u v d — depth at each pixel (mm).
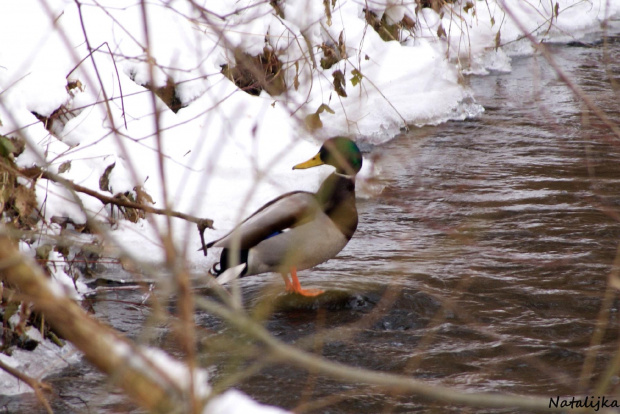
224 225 10758
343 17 16609
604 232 11438
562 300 9430
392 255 10781
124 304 9219
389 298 9453
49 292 3320
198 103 12984
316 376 7789
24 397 7375
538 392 7434
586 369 7871
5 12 12117
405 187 13195
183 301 3160
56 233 8984
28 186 8859
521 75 19906
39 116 11500
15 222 7879
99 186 10234
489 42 20250
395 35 18562
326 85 15234
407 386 3223
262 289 9805
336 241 9289
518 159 14594
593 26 24688
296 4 15742
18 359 7879
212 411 4090
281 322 8961
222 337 8570
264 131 13023
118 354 3283
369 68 16391
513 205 12492
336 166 9242
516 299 9461
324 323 8953
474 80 19438
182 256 3283
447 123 16469
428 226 11766
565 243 11078
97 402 7258
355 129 14391
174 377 3395
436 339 8555
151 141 11648
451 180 13555
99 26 12859
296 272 10273
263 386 7586
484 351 8289
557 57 21500
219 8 14656
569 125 16375
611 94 18328
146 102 12297
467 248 10922
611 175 13797
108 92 12117
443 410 7172
